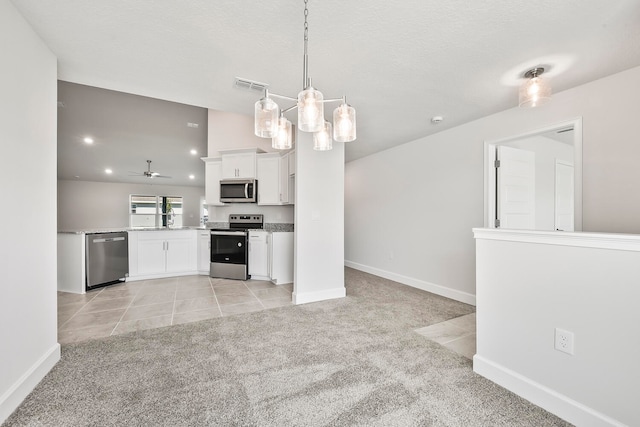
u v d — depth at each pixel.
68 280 3.69
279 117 1.87
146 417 1.39
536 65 2.05
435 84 2.35
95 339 2.29
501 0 1.41
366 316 2.83
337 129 1.68
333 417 1.40
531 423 1.37
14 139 1.48
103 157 6.79
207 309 3.05
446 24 1.60
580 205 2.36
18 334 1.50
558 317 1.44
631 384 1.21
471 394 1.59
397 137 3.88
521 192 3.28
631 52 1.87
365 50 1.86
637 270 1.20
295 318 2.77
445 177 3.57
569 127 2.49
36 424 1.34
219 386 1.65
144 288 3.92
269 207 4.86
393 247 4.43
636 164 2.07
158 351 2.08
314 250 3.37
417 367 1.87
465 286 3.31
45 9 1.48
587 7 1.45
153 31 1.66
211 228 4.67
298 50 1.86
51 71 1.85
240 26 1.61
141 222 9.95
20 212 1.53
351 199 5.55
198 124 4.94
